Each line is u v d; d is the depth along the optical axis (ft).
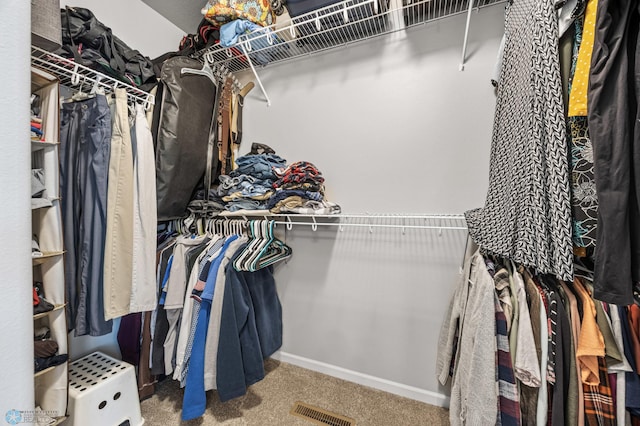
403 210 4.81
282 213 4.58
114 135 3.76
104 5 4.86
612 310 2.55
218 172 5.59
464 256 4.43
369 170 5.04
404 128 4.75
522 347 2.68
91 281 3.63
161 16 5.93
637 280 1.84
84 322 3.64
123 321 4.78
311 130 5.51
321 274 5.50
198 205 5.09
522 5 2.93
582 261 3.05
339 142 5.26
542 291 2.81
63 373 3.47
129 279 3.80
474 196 4.35
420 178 4.68
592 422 2.46
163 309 4.53
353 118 5.13
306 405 4.66
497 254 3.00
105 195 3.68
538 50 2.45
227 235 5.17
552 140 2.34
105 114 3.69
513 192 2.80
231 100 5.81
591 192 2.19
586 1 2.15
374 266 5.06
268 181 4.99
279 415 4.44
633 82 1.82
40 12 2.80
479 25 4.24
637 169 1.80
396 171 4.84
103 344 4.93
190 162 4.82
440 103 4.50
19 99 1.27
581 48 2.20
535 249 2.44
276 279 5.91
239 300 4.30
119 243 3.73
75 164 3.83
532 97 2.49
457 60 4.38
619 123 1.86
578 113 2.17
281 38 4.86
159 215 4.46
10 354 1.27
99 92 3.78
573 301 2.68
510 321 2.83
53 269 3.45
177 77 4.66
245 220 5.14
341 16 4.27
